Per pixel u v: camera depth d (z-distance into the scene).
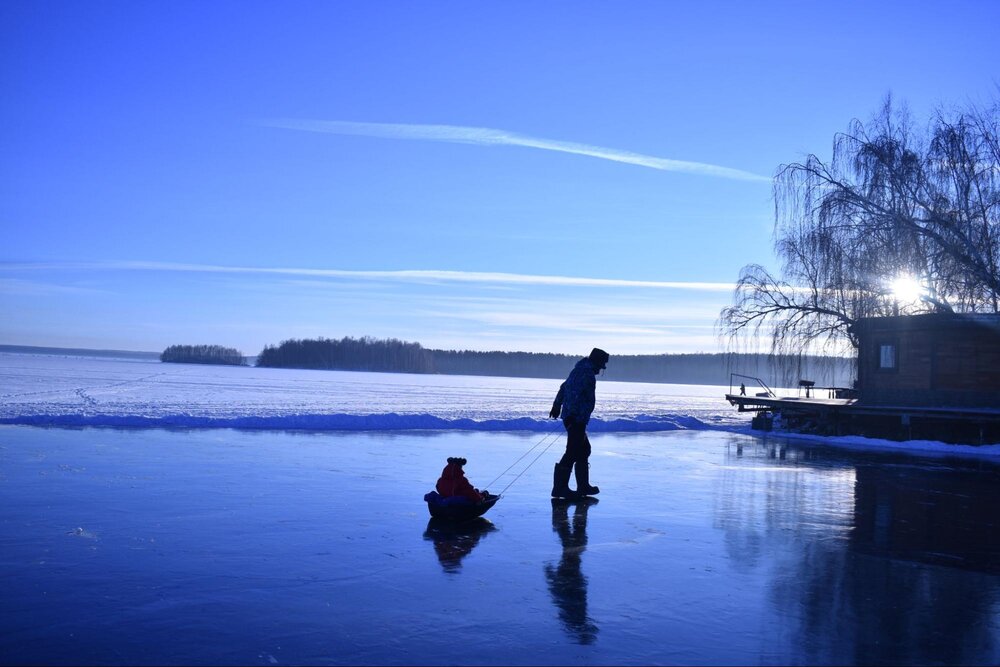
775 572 7.54
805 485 13.84
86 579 6.65
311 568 7.20
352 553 7.83
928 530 9.95
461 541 8.53
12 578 6.62
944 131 28.19
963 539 9.45
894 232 28.06
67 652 5.01
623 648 5.33
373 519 9.55
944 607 6.54
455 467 9.84
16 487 10.98
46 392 45.47
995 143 27.39
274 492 11.23
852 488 13.64
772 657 5.24
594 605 6.30
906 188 28.48
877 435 26.75
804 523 10.14
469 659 5.05
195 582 6.64
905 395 27.38
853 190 30.06
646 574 7.33
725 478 14.49
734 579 7.24
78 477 11.98
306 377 113.88
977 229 26.80
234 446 16.86
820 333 32.06
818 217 30.77
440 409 41.41
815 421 28.81
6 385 53.25
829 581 7.25
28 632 5.36
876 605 6.52
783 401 29.64
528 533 9.09
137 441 17.08
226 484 11.80
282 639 5.33
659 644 5.43
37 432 18.19
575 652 5.23
